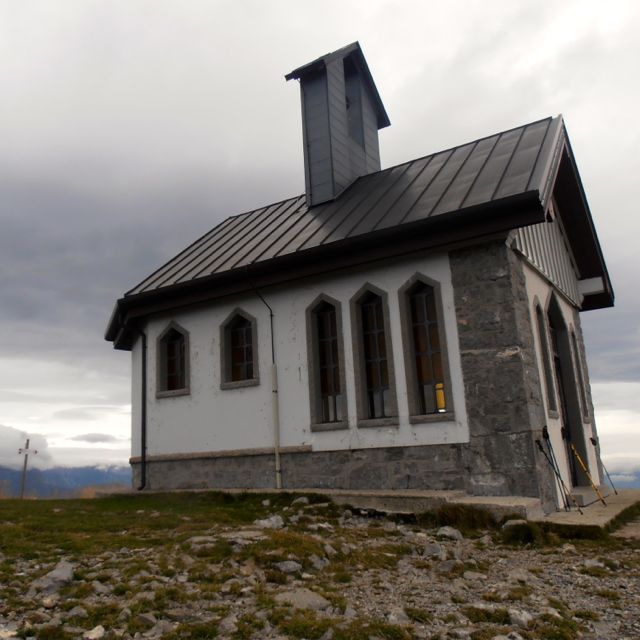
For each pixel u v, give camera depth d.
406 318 11.52
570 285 16.39
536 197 9.97
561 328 14.95
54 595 5.57
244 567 6.54
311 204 15.84
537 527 8.42
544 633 4.80
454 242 10.93
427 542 8.09
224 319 14.01
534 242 13.02
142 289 15.16
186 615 5.08
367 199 14.30
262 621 4.93
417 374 11.47
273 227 15.59
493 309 10.65
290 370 12.83
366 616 5.22
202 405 13.99
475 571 6.76
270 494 11.59
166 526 9.02
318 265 12.36
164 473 14.30
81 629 4.76
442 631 4.85
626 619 5.25
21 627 4.73
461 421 10.67
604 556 7.50
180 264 15.89
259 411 13.12
